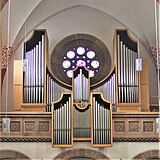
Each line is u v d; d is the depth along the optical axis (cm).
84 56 2598
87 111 2012
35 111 2153
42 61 2209
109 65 2573
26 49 2230
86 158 2017
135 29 2467
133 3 2322
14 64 2262
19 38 2436
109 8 2478
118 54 2227
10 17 2252
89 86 2189
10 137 2009
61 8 2514
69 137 1977
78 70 2211
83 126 2003
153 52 2450
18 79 2247
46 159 1998
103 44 2592
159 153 2000
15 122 2023
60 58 2586
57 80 2211
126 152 2002
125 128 2022
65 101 2003
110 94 2202
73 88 2181
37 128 2017
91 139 1975
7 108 2416
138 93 2178
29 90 2175
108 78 2220
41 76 2189
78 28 2600
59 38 2592
